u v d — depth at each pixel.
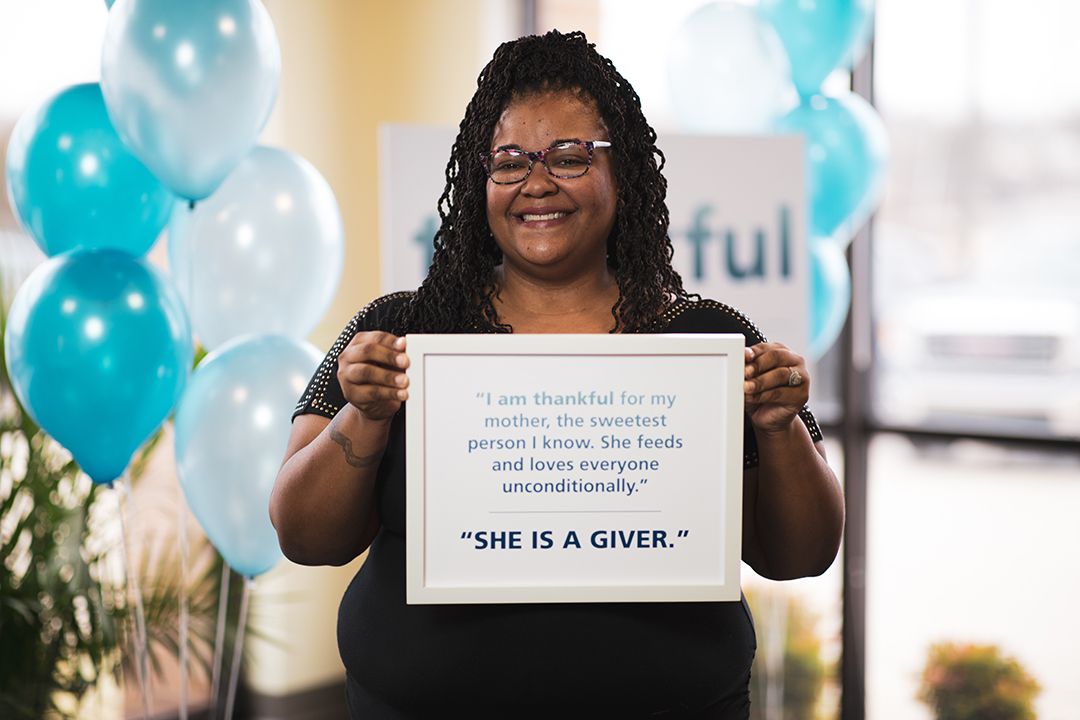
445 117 4.03
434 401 1.24
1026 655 3.52
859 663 3.56
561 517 1.25
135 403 2.14
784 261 3.03
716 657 1.28
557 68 1.28
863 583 4.01
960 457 4.77
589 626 1.26
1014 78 4.50
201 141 2.10
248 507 2.26
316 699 3.68
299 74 3.55
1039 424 4.68
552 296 1.33
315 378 1.38
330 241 2.40
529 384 1.24
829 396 5.01
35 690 2.75
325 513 1.26
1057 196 4.49
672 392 1.25
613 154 1.29
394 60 3.84
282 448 2.25
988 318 4.70
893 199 4.79
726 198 2.99
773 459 1.25
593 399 1.24
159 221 2.29
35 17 3.18
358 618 1.32
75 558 2.71
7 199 3.07
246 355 2.28
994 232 4.63
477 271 1.34
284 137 3.52
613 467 1.25
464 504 1.24
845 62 3.30
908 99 4.69
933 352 4.84
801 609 3.87
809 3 3.17
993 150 4.58
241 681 3.64
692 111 3.14
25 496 2.70
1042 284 4.57
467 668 1.27
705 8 3.15
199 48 2.06
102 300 2.09
